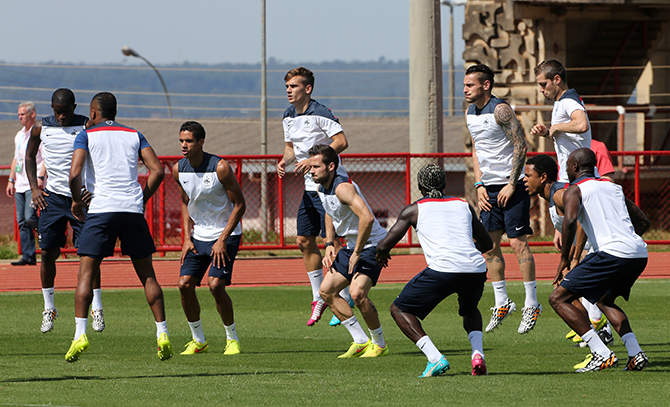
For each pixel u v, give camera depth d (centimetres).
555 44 5906
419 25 5022
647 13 6456
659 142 7281
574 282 1825
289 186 6325
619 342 2355
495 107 2498
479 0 5941
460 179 7369
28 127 4075
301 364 1961
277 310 3083
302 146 2717
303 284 3875
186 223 2195
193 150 2117
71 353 1802
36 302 3241
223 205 2173
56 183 2497
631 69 7250
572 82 7294
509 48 5878
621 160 6059
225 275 2164
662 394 1510
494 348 2250
